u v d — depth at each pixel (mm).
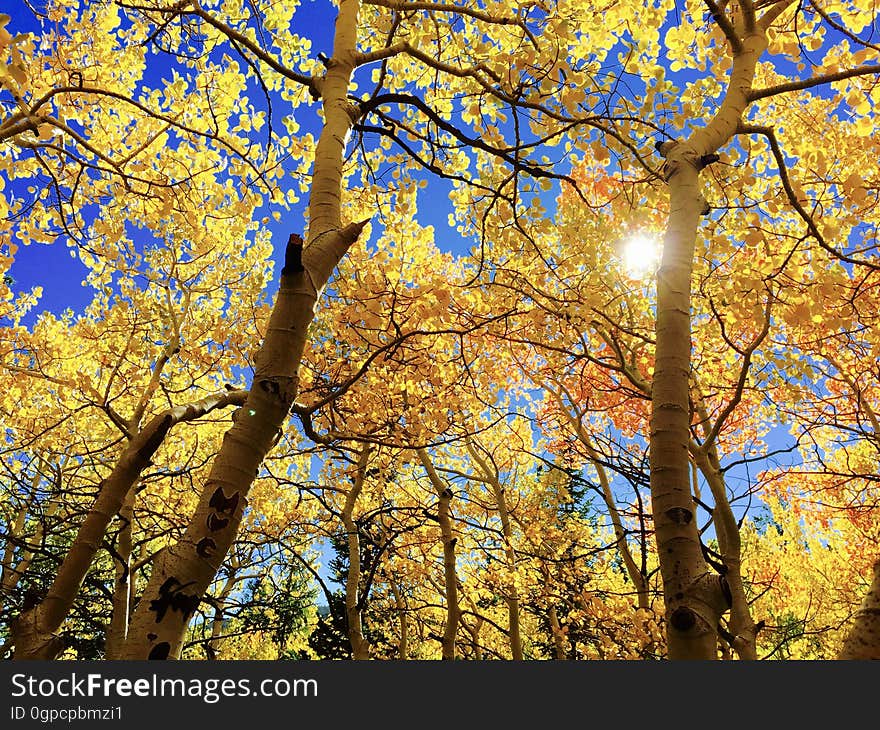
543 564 8203
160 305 7102
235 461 2172
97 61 4574
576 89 3729
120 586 6098
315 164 2943
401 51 3584
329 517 9719
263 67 4789
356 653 6887
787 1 3578
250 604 8852
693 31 3947
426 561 9398
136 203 5441
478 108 4363
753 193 5352
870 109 4023
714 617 2018
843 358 6211
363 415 5719
